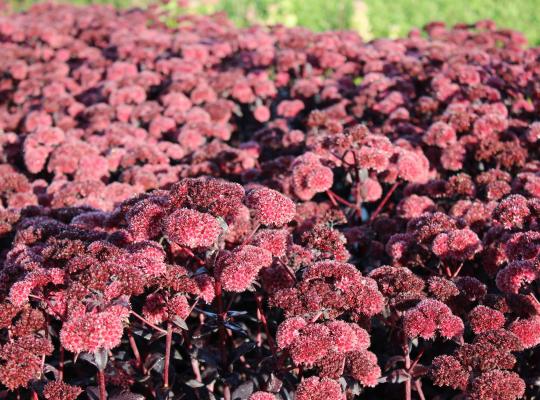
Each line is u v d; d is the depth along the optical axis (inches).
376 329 49.4
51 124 82.4
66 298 40.9
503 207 49.4
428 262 51.6
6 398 46.7
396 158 60.1
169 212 43.8
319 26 155.8
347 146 57.0
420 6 178.5
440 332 42.8
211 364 45.2
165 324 45.6
